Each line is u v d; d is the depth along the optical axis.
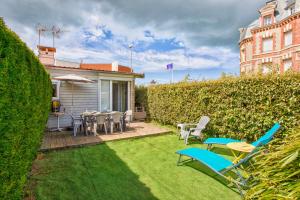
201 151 4.54
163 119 10.30
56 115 8.61
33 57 3.62
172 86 9.52
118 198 3.19
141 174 4.16
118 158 5.15
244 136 6.34
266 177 2.03
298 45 16.95
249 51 22.62
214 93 7.31
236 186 3.52
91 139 6.90
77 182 3.69
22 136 2.78
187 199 3.21
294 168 1.90
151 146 6.43
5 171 2.12
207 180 3.92
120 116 8.26
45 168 4.33
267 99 5.70
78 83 9.84
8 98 2.15
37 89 3.99
